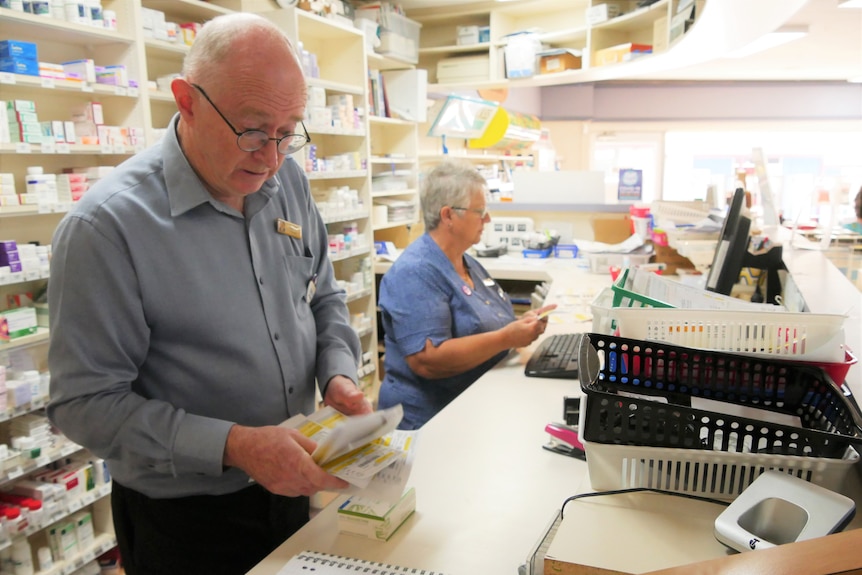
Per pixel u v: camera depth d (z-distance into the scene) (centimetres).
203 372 118
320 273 153
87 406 105
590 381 105
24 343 225
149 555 124
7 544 221
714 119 989
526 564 91
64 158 262
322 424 118
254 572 96
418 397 211
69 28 229
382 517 102
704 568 59
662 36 395
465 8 551
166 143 117
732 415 98
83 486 249
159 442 105
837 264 252
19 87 232
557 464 130
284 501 132
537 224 450
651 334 118
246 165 109
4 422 241
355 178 432
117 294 107
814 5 198
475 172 214
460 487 121
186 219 116
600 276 344
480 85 554
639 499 102
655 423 101
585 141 1017
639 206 414
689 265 334
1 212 214
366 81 422
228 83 102
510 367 201
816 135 996
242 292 122
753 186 345
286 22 348
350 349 148
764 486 91
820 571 54
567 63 501
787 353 110
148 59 302
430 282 207
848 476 101
